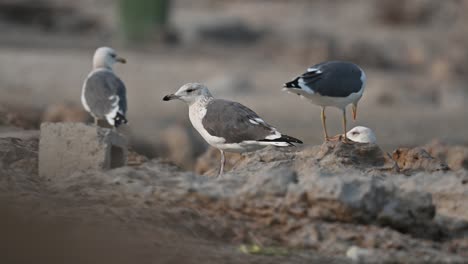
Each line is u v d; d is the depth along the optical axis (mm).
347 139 15508
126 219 11172
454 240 11969
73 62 51719
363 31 77688
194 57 59500
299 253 11023
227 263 10180
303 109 43812
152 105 43625
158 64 54594
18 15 70750
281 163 14273
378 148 14609
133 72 51375
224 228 11453
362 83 15469
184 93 14680
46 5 71938
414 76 60438
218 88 48438
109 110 18109
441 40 74812
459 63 63125
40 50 56031
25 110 32812
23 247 9922
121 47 61969
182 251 10359
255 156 14820
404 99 48625
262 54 64000
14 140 14812
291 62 61375
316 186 11695
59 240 10219
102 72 18922
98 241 10305
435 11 85062
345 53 64000
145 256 10047
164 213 11492
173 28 68625
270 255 10812
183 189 12125
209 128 14352
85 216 11070
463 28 80688
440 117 44375
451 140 37000
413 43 73125
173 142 32094
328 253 11133
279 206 11727
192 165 29594
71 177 12516
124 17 65688
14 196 11656
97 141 12875
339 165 14266
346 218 11578
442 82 56969
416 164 15258
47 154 13062
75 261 9695
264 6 87625
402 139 36844
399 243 11297
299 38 68688
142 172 12664
